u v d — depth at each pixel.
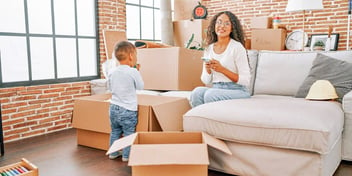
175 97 2.70
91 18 3.88
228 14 2.35
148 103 2.40
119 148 1.59
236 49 2.27
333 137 1.76
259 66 2.99
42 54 3.36
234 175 2.02
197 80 3.32
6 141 2.93
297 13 4.64
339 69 2.44
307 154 1.72
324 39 4.39
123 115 2.27
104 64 3.60
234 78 2.26
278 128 1.75
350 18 4.23
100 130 2.54
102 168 2.20
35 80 3.27
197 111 2.06
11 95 2.97
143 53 3.28
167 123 2.37
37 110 3.20
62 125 3.47
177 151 1.49
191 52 3.20
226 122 1.91
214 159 2.04
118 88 2.29
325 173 1.75
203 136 1.78
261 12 4.98
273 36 4.32
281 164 1.80
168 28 4.51
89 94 3.79
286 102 2.10
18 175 1.71
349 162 2.24
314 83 2.42
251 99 2.23
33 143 2.87
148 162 1.42
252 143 1.86
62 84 3.45
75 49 3.71
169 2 4.50
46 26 3.39
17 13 3.12
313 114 1.78
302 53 2.82
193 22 4.48
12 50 3.08
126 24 4.35
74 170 2.17
